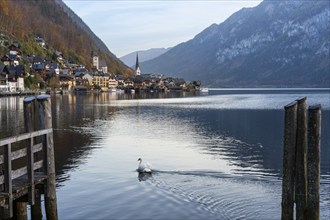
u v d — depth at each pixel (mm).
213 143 45625
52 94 194000
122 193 24297
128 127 61156
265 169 31891
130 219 19906
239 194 24750
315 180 13102
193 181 27766
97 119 73188
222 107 108312
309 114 13047
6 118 66125
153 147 42438
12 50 195000
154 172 30250
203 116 81188
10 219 15711
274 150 40875
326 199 23703
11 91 154750
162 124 66125
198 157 36844
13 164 30438
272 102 133375
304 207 13750
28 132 15742
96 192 24328
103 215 20344
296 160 13750
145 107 109500
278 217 20844
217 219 20391
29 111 16375
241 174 30109
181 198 23641
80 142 44750
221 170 31406
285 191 13672
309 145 13102
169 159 35625
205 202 23047
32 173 15141
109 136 50375
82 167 31359
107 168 31188
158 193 24516
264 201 23391
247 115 82062
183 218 20328
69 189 24859
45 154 16203
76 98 160125
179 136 51406
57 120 70375
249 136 51656
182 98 175125
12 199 14047
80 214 20375
